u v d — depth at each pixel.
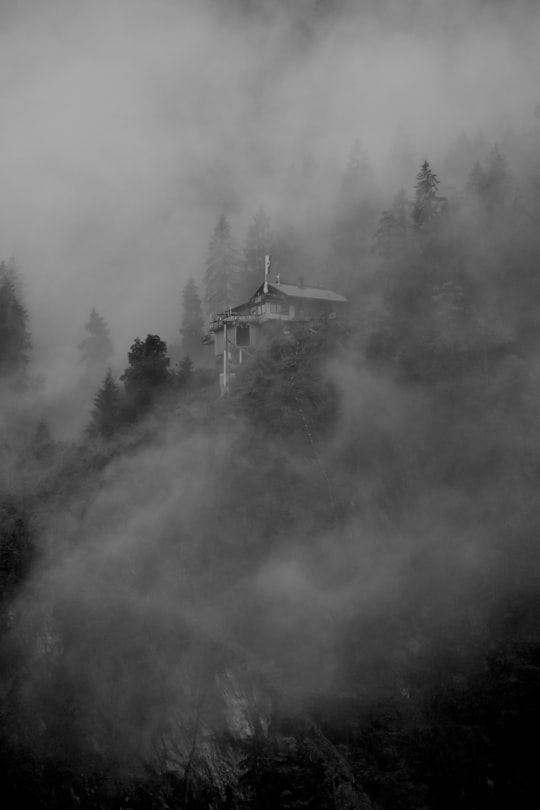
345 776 30.72
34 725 31.81
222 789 30.55
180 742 31.77
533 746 30.34
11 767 30.36
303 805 29.80
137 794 30.20
